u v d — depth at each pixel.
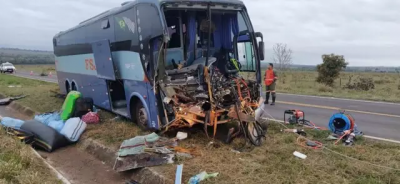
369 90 22.25
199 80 7.47
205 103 7.04
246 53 8.40
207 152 6.61
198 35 8.30
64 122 9.12
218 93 7.22
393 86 26.55
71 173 6.76
